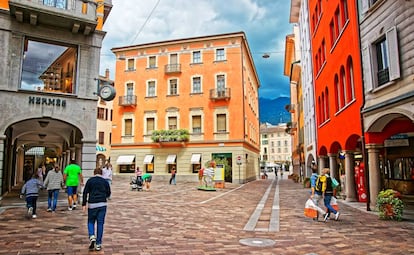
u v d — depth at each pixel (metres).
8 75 13.91
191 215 11.52
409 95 9.94
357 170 15.47
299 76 37.59
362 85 13.16
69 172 12.53
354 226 9.38
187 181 34.59
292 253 6.46
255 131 47.38
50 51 15.07
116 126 38.22
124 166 37.41
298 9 35.59
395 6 11.22
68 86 15.24
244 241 7.50
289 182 37.62
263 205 14.71
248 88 40.00
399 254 6.34
